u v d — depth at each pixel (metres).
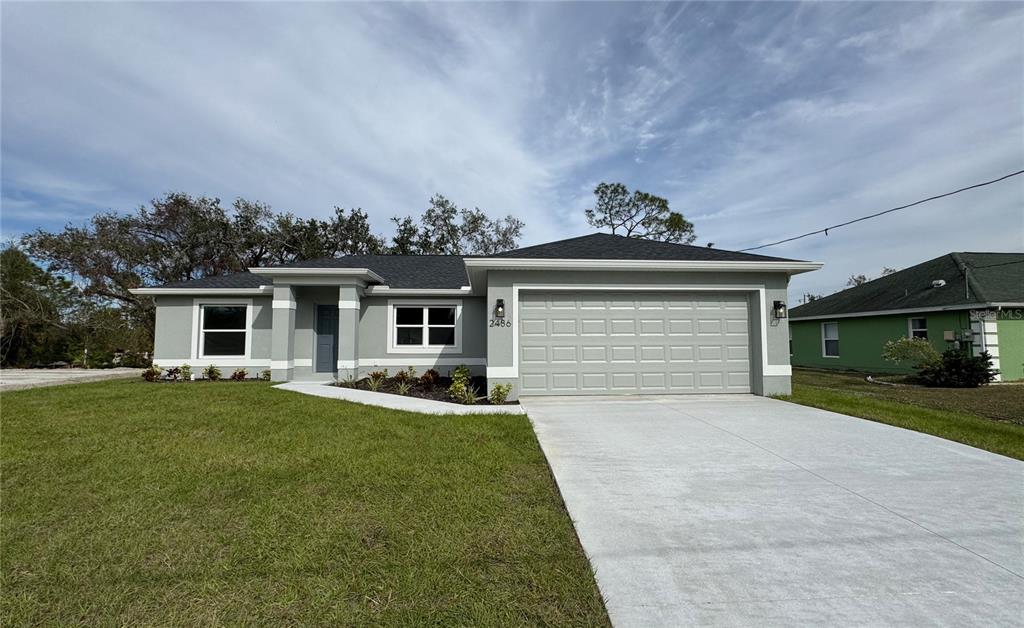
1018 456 5.32
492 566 2.89
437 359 13.52
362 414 7.48
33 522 3.52
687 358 9.75
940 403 9.86
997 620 2.38
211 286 13.83
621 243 11.13
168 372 13.38
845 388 12.58
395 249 33.38
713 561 2.98
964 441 5.94
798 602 2.54
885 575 2.82
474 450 5.40
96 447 5.54
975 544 3.22
